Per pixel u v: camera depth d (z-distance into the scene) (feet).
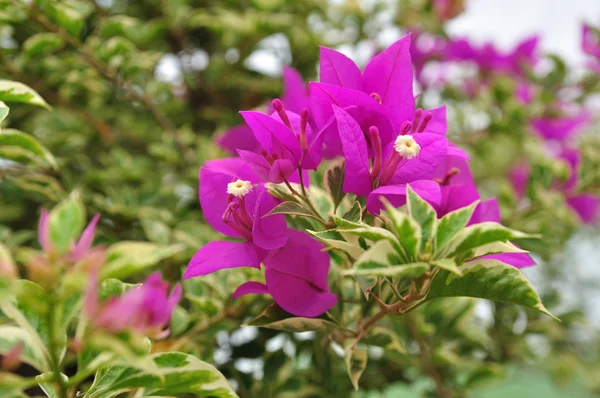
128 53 1.96
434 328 2.05
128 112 2.52
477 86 2.94
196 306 1.69
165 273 1.90
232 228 1.42
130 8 2.77
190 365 1.29
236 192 1.38
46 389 1.31
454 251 1.27
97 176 2.10
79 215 1.14
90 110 2.40
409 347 2.04
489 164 3.01
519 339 2.33
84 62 1.94
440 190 1.38
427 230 1.27
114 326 1.12
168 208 2.15
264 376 1.87
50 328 1.15
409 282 1.41
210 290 1.77
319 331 1.52
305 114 1.36
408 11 2.86
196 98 2.77
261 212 1.39
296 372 1.91
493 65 2.89
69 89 2.13
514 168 2.68
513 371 2.55
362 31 2.89
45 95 2.10
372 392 2.22
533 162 2.19
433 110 1.46
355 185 1.37
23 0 1.78
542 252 2.26
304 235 1.43
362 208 1.40
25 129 2.42
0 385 1.16
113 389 1.28
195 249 1.84
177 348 1.63
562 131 2.73
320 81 1.44
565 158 2.26
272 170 1.35
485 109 2.66
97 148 2.53
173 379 1.28
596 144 2.65
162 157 2.25
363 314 1.54
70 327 1.66
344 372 1.95
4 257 1.12
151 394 1.38
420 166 1.36
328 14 2.81
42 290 1.13
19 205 2.28
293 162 1.38
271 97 2.66
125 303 1.12
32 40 1.82
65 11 1.79
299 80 1.71
